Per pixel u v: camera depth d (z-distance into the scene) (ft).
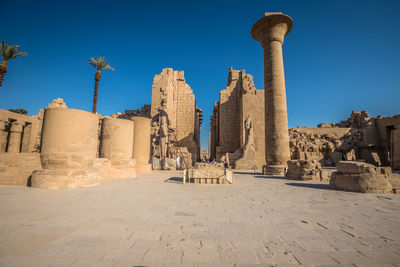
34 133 74.95
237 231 10.69
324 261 7.71
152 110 75.87
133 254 8.09
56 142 23.43
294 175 37.17
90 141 25.81
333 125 101.04
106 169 32.09
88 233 10.16
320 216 13.52
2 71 62.54
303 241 9.54
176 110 84.17
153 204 16.28
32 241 9.16
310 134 90.99
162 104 72.79
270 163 46.29
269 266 7.35
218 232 10.52
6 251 8.16
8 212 13.51
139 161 46.16
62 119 23.75
